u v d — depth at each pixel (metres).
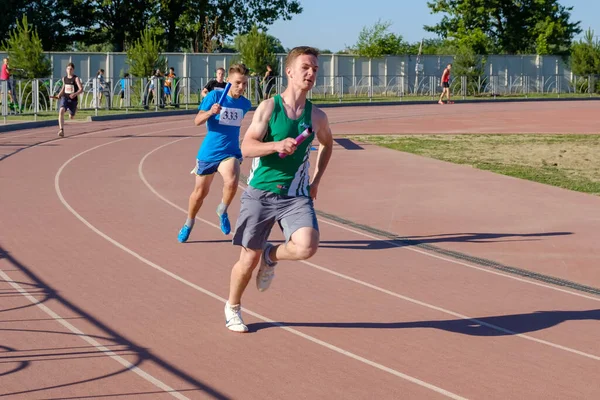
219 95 9.01
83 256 8.52
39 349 5.73
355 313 6.71
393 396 4.99
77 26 56.62
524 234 10.02
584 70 51.44
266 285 6.18
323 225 10.39
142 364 5.47
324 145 6.09
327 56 46.75
